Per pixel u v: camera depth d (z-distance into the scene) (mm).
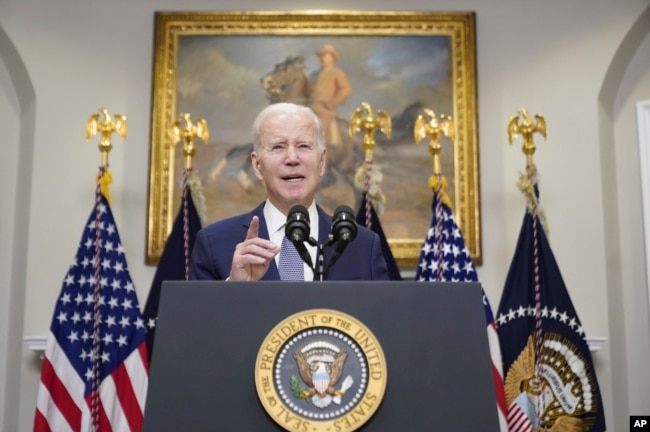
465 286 1856
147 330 4625
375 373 1736
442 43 5465
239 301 1832
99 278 4508
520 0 5484
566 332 4594
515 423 4500
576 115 5273
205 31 5453
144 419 1718
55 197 5211
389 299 1836
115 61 5418
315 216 2924
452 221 4688
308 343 1764
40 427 4246
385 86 5430
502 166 5320
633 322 5195
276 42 5473
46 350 4379
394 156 5355
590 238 5145
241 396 1736
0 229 5301
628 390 5125
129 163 5309
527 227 4762
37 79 5332
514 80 5402
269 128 2914
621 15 5297
